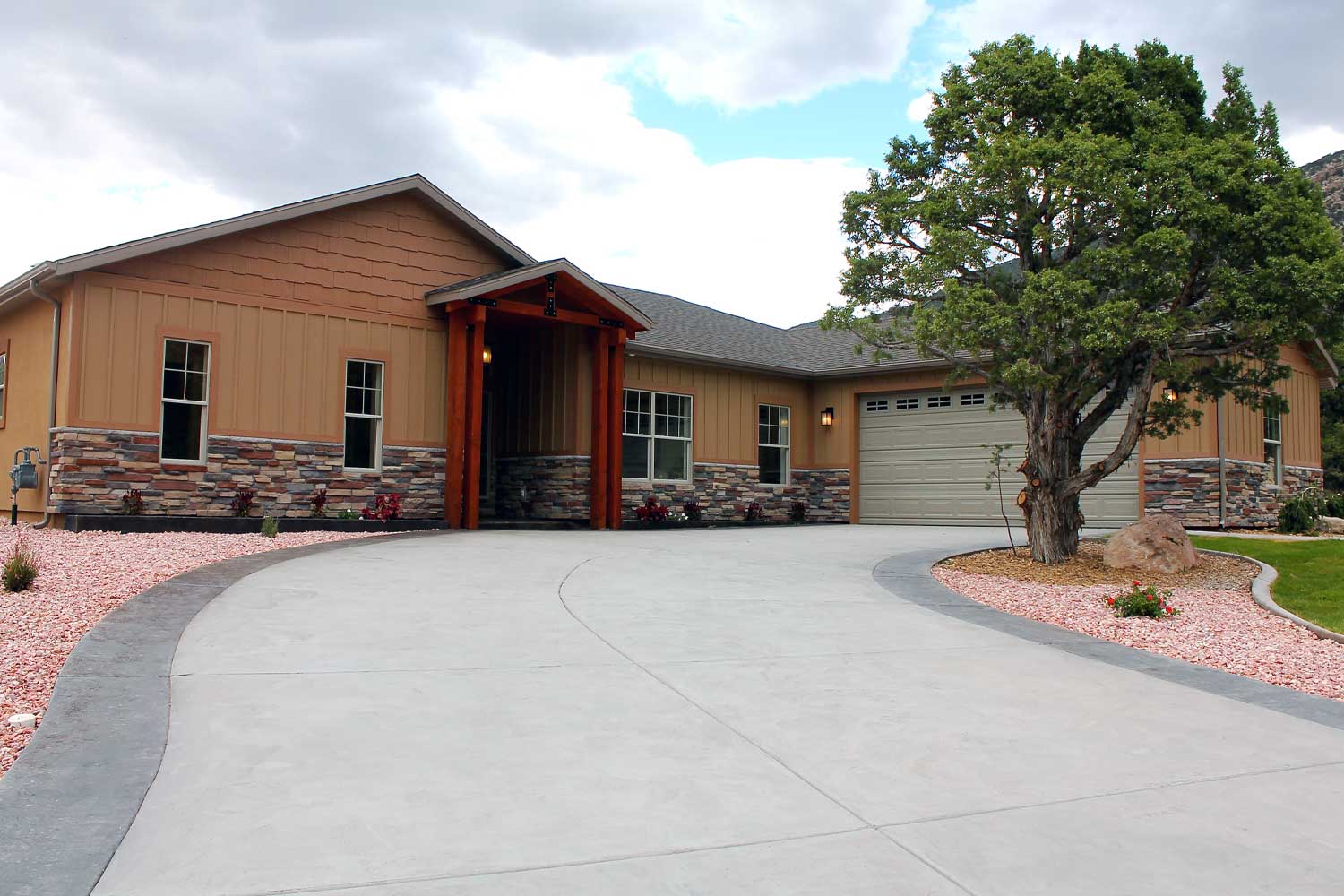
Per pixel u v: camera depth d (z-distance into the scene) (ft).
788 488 67.05
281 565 29.63
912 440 63.72
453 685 16.83
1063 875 10.08
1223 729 15.80
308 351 45.70
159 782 11.82
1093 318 31.12
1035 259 36.68
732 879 9.76
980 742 14.73
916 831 11.18
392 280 48.75
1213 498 49.47
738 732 14.83
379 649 19.25
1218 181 31.50
